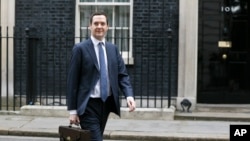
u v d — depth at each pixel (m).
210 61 10.65
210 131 8.68
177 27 10.51
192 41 10.40
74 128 4.66
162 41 10.56
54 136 8.55
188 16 10.39
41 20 10.87
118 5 10.91
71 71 4.79
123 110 9.80
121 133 8.41
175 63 10.52
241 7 10.59
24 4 10.89
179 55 10.45
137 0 10.62
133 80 10.69
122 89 4.95
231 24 10.61
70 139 4.62
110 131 8.55
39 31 10.87
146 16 10.60
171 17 10.52
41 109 10.01
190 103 10.19
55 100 10.91
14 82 10.91
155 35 10.59
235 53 10.65
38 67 10.88
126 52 10.83
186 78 10.42
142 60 10.64
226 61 10.66
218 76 10.67
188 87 10.43
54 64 10.84
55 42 10.84
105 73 4.80
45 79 10.89
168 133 8.46
